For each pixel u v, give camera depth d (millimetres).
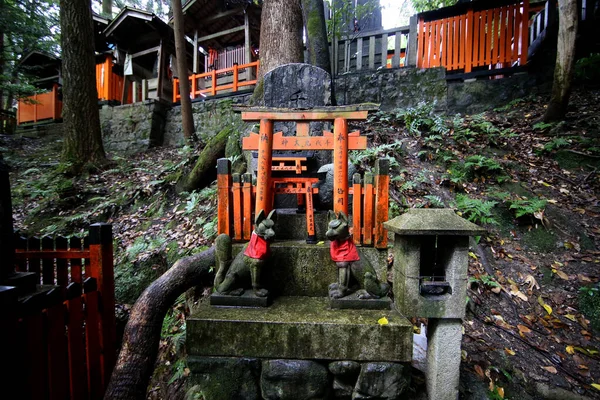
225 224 2758
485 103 7926
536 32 8484
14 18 11438
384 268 2680
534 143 5895
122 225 5895
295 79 3998
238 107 2746
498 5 7848
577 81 7453
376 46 10250
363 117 2699
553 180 5031
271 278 2715
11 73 11828
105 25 13078
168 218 5719
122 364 2613
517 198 4707
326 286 2699
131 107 11102
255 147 2875
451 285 2258
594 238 4023
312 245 2762
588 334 3057
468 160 5387
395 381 2150
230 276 2453
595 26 7523
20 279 2381
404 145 6086
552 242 4066
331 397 2271
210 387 2215
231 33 14539
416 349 2779
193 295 3695
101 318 2957
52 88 14453
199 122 10578
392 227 2291
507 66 8047
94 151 8500
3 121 15453
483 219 4316
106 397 2482
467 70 8086
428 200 4617
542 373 2766
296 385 2178
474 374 2740
